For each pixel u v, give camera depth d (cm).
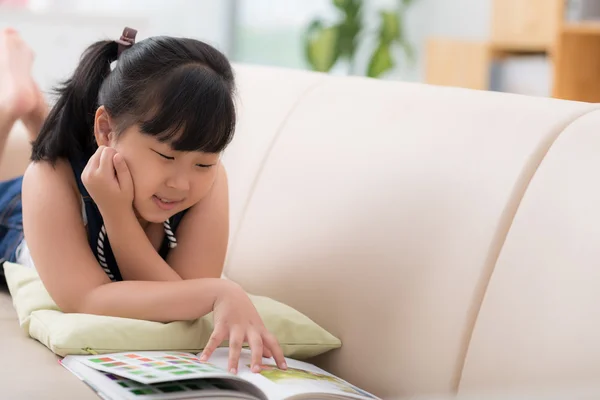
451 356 116
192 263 139
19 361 115
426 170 129
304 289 142
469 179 122
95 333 116
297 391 104
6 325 134
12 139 204
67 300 128
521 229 113
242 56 517
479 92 135
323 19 495
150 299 123
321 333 132
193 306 121
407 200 129
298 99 170
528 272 110
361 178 140
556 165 113
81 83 134
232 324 117
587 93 383
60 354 115
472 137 126
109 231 129
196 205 142
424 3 539
